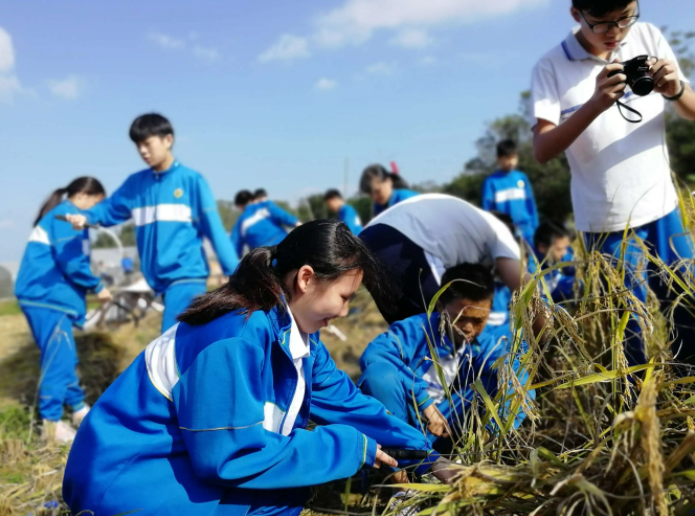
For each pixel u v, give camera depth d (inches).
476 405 84.0
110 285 377.4
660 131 103.0
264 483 70.2
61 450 128.0
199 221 158.4
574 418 87.4
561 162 665.6
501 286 139.9
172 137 154.5
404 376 96.0
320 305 73.5
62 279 155.3
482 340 100.5
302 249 72.1
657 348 73.7
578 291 106.9
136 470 71.1
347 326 220.7
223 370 67.8
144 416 71.8
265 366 72.0
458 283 95.5
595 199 104.7
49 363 147.8
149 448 71.2
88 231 160.2
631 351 98.7
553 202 671.1
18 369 209.2
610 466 57.9
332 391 87.5
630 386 77.3
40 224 156.9
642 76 89.7
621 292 81.2
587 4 91.3
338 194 325.7
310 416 87.8
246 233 332.5
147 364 73.2
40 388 147.3
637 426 56.2
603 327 93.5
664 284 103.8
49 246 154.9
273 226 329.4
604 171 102.7
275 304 72.7
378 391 94.5
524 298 74.9
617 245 104.3
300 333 77.0
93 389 184.5
